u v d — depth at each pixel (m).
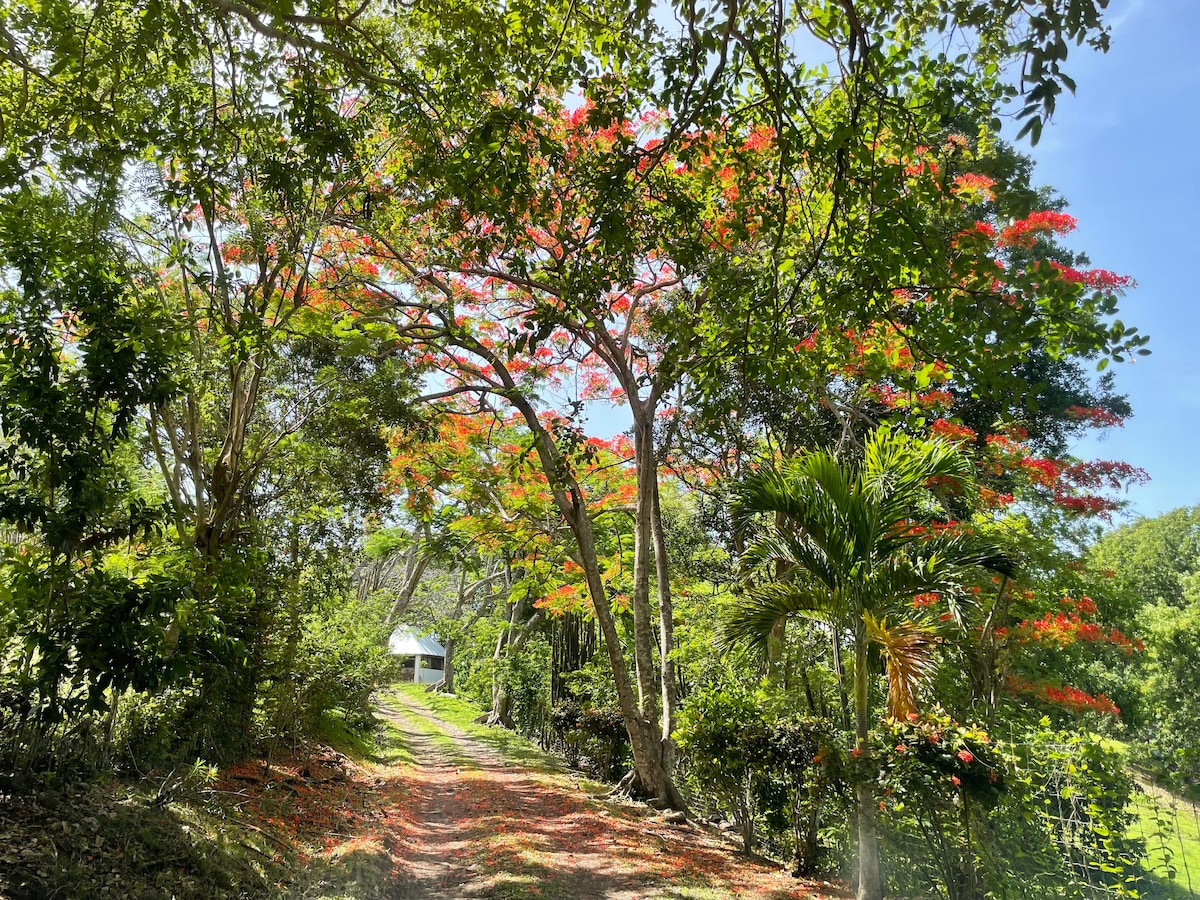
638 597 12.91
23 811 4.83
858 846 7.27
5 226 5.17
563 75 5.71
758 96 5.62
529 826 9.82
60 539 4.97
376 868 7.02
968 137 9.99
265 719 9.90
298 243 8.55
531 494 15.45
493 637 27.23
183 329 6.49
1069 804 6.88
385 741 18.39
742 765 8.98
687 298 6.26
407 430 12.88
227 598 7.10
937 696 8.47
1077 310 3.88
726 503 10.35
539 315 5.11
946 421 9.84
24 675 5.23
